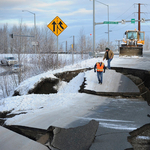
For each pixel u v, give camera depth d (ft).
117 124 21.79
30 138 20.51
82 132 19.22
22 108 35.01
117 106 30.25
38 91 48.98
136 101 33.76
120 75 47.83
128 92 37.63
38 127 21.49
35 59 80.89
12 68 76.59
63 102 34.40
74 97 37.55
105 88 41.14
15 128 22.75
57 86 50.06
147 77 43.34
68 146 17.43
